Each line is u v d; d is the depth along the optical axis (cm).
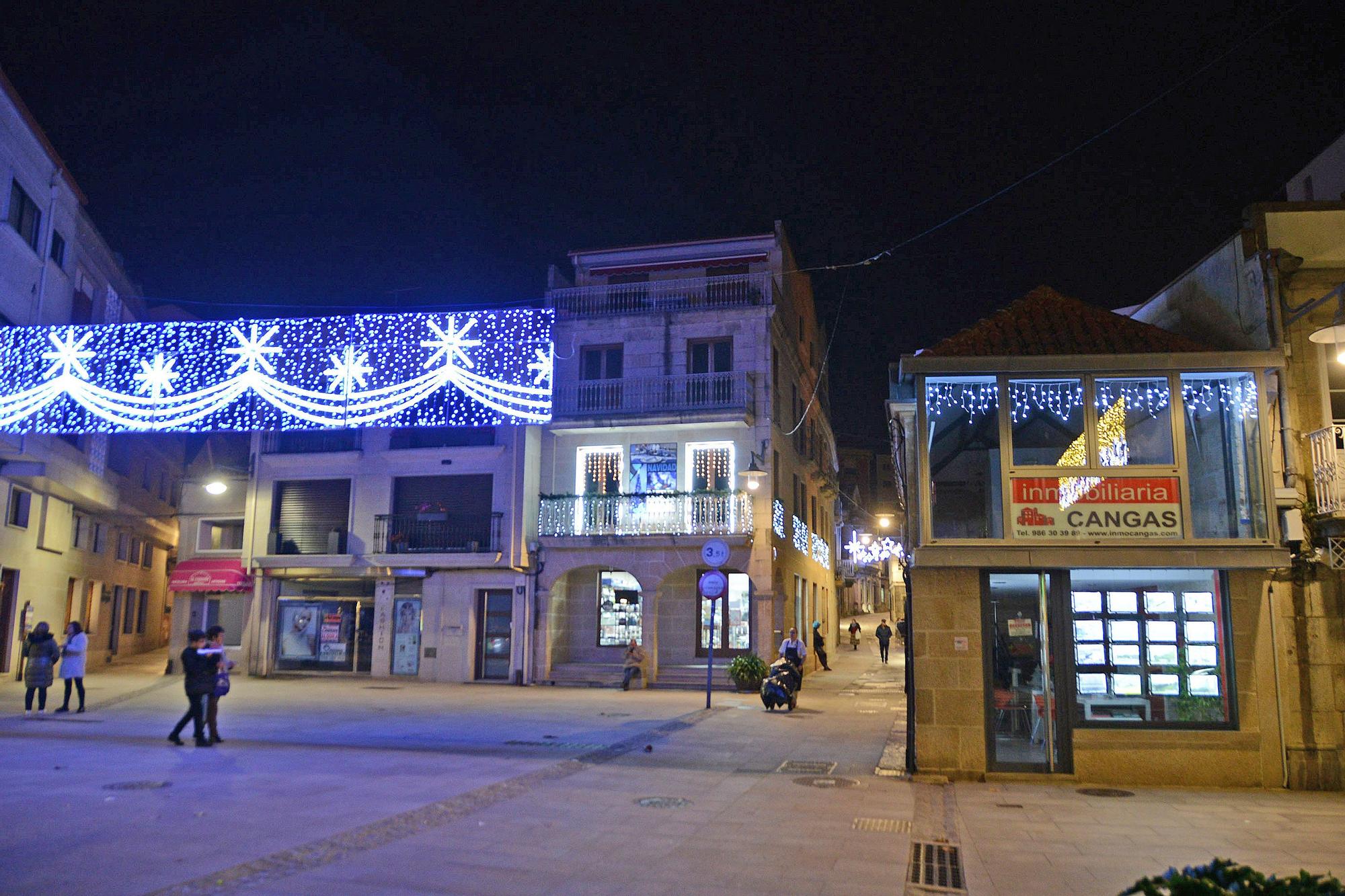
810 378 3331
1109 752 1096
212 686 1281
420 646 2588
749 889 638
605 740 1397
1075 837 823
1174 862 736
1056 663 1119
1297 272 1176
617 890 625
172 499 3644
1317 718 1079
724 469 2522
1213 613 1120
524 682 2488
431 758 1192
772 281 2623
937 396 1182
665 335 2592
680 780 1064
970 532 1155
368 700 2000
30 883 609
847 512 6106
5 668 2312
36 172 2189
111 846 707
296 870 649
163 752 1203
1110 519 1116
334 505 2731
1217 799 1012
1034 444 1184
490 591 2597
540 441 2636
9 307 2077
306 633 2709
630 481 2573
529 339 1673
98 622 2962
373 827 780
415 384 1694
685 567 2462
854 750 1323
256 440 2773
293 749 1258
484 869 665
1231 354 1123
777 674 1878
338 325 1745
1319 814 931
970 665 1128
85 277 2567
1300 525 1096
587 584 2625
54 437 2311
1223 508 1143
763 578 2422
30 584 2444
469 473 2619
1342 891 344
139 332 1823
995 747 1116
